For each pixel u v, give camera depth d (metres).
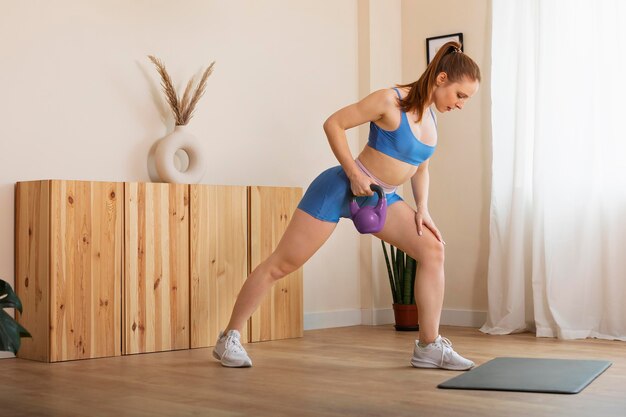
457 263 5.29
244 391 2.86
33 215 3.76
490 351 3.92
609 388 2.86
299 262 3.49
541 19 4.70
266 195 4.48
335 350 4.01
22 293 3.82
